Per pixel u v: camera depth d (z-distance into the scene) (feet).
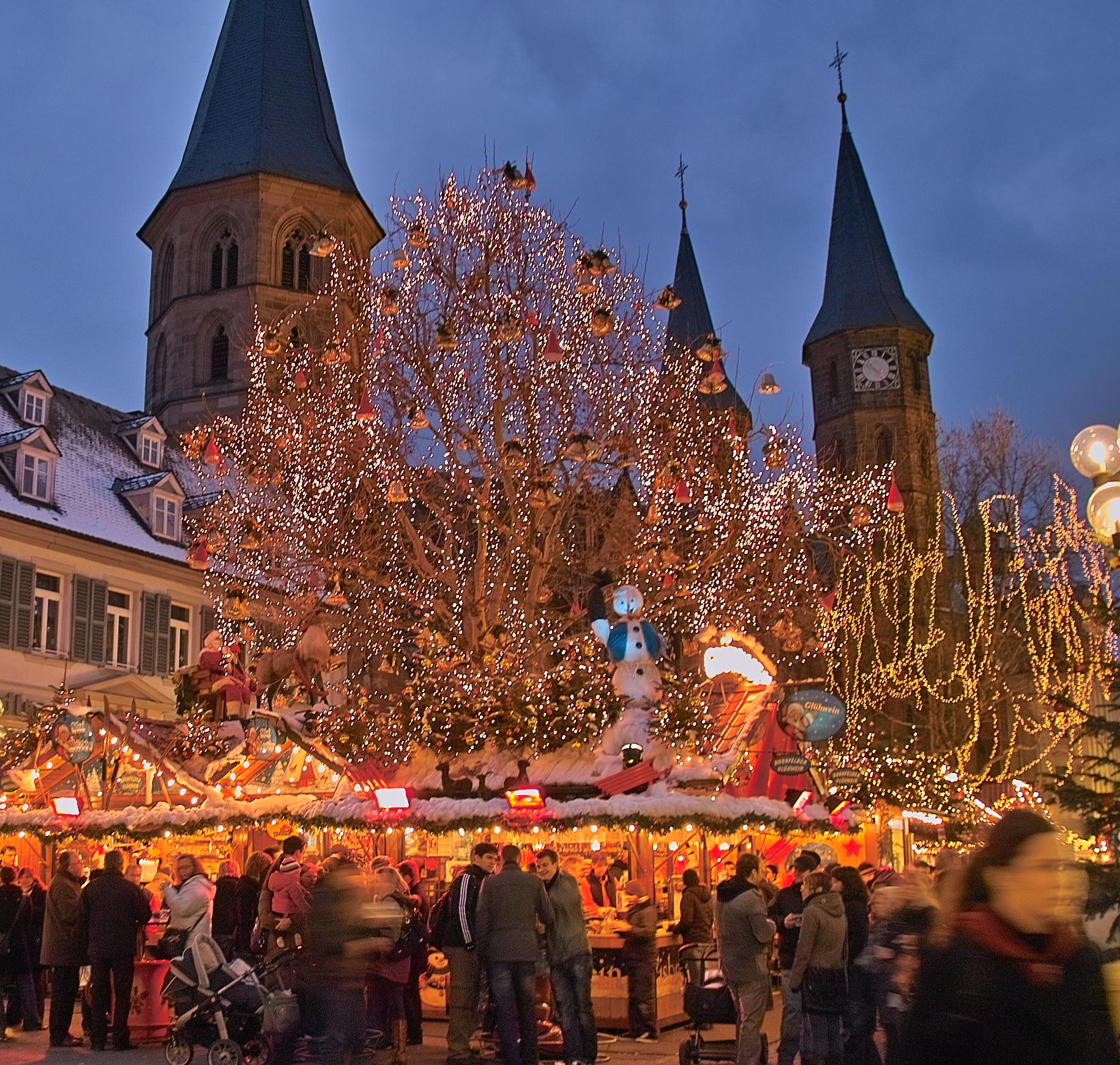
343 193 196.24
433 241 86.74
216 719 56.70
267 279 188.96
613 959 46.19
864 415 249.14
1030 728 107.14
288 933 38.58
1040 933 13.51
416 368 85.51
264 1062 35.53
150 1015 44.52
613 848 57.36
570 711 53.01
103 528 122.93
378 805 48.49
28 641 111.34
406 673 76.84
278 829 55.93
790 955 36.86
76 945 44.27
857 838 74.33
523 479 81.15
